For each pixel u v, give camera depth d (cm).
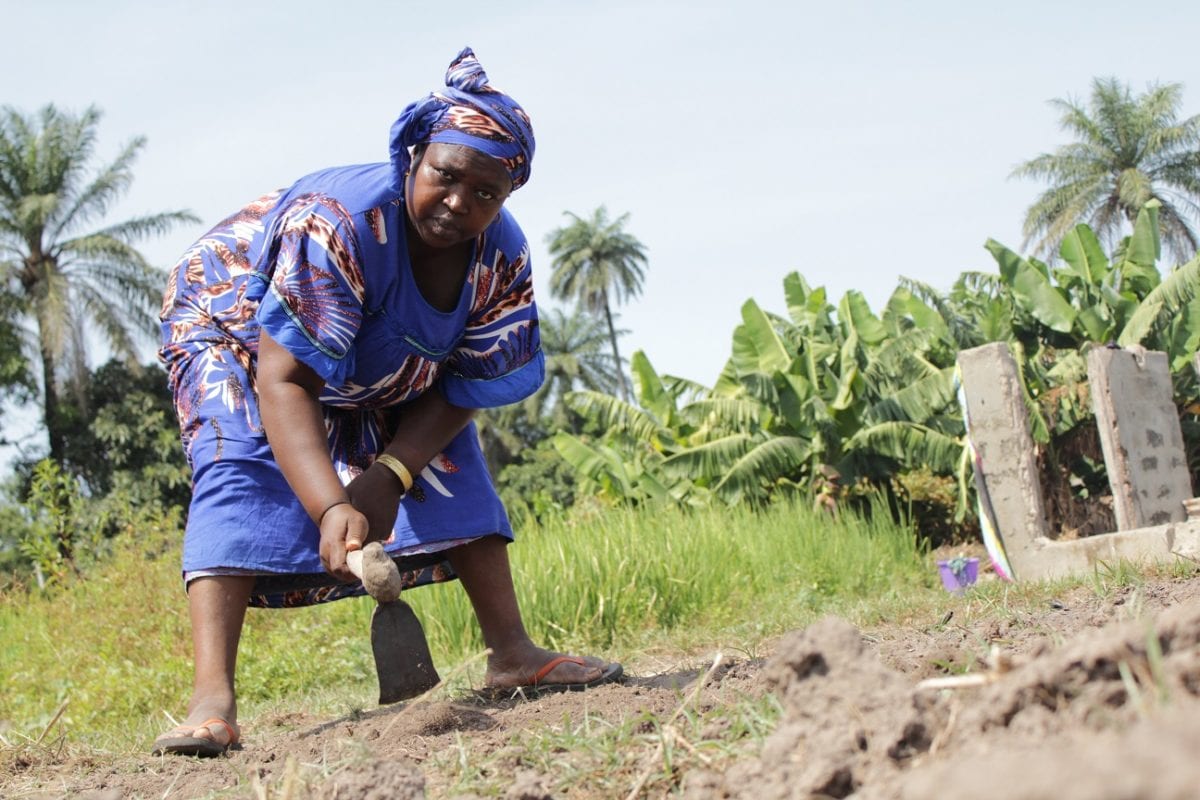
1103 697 182
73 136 3822
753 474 1562
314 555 394
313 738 360
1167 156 4903
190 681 747
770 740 221
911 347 1700
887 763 199
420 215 362
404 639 358
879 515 1456
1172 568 584
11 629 1126
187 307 410
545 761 294
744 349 1652
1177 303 1623
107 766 385
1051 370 1680
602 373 7406
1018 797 116
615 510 1411
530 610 840
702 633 757
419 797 248
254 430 392
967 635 418
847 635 221
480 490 423
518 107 365
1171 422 1062
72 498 1308
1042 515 911
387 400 399
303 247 360
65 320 3472
